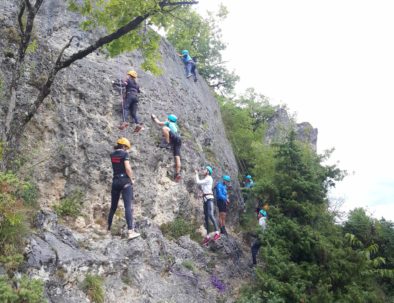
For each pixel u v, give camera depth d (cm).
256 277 901
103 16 777
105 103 965
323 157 1101
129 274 709
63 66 722
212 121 1507
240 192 1366
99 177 864
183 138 1152
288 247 873
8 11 885
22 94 823
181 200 1006
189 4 753
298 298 754
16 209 597
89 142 884
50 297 568
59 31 995
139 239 780
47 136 832
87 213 810
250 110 2127
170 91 1269
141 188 927
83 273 636
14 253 561
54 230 681
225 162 1382
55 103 872
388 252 1172
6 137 659
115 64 1088
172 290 741
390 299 1030
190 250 884
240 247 1099
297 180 988
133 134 981
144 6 709
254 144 1445
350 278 813
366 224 1211
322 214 984
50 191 790
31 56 878
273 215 948
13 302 491
